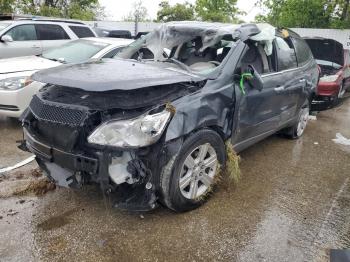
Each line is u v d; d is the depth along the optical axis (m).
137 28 25.80
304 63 5.66
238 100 3.70
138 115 2.85
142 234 3.05
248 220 3.36
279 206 3.66
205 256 2.83
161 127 2.86
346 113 8.47
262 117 4.30
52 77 3.07
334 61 9.23
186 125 3.04
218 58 4.06
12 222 3.12
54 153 2.96
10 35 8.22
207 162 3.48
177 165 3.06
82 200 3.53
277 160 4.96
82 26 9.64
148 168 2.94
